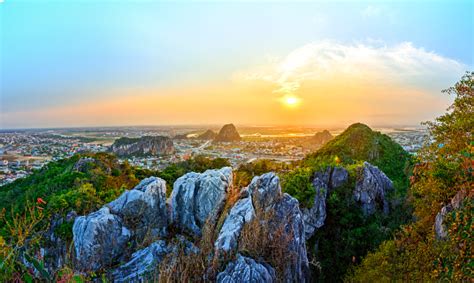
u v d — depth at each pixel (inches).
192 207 446.9
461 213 301.7
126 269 340.5
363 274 455.5
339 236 737.6
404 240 442.6
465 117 386.9
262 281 290.0
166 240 409.4
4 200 951.6
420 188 446.9
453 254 306.7
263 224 358.3
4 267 183.0
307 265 404.2
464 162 343.0
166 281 272.1
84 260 352.5
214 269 301.6
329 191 836.6
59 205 574.6
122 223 410.9
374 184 839.7
